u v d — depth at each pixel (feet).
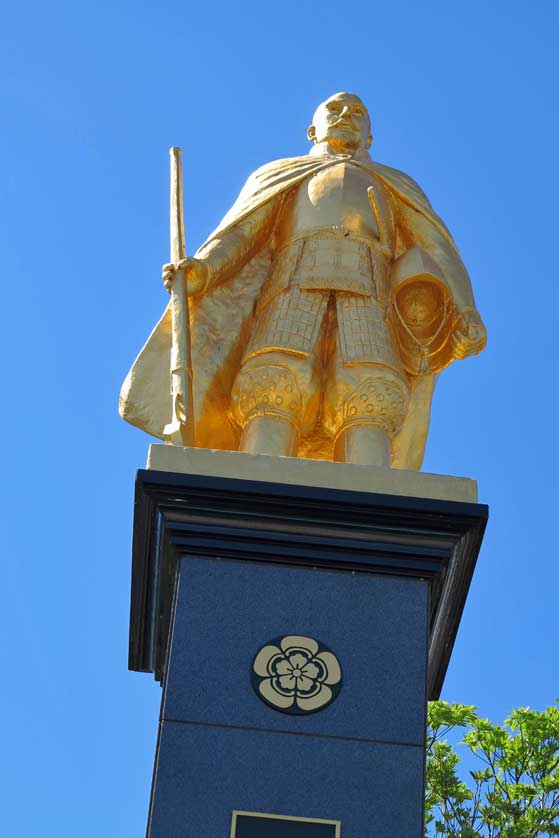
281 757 29.71
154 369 37.40
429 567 32.19
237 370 37.60
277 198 40.01
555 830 49.44
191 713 30.12
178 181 38.45
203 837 28.66
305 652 31.04
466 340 37.27
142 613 34.37
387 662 31.04
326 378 36.88
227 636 31.14
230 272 38.50
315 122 43.47
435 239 39.81
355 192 39.50
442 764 51.24
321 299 37.55
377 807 29.19
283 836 28.78
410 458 38.32
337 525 32.35
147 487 32.30
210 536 32.22
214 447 37.17
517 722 53.31
